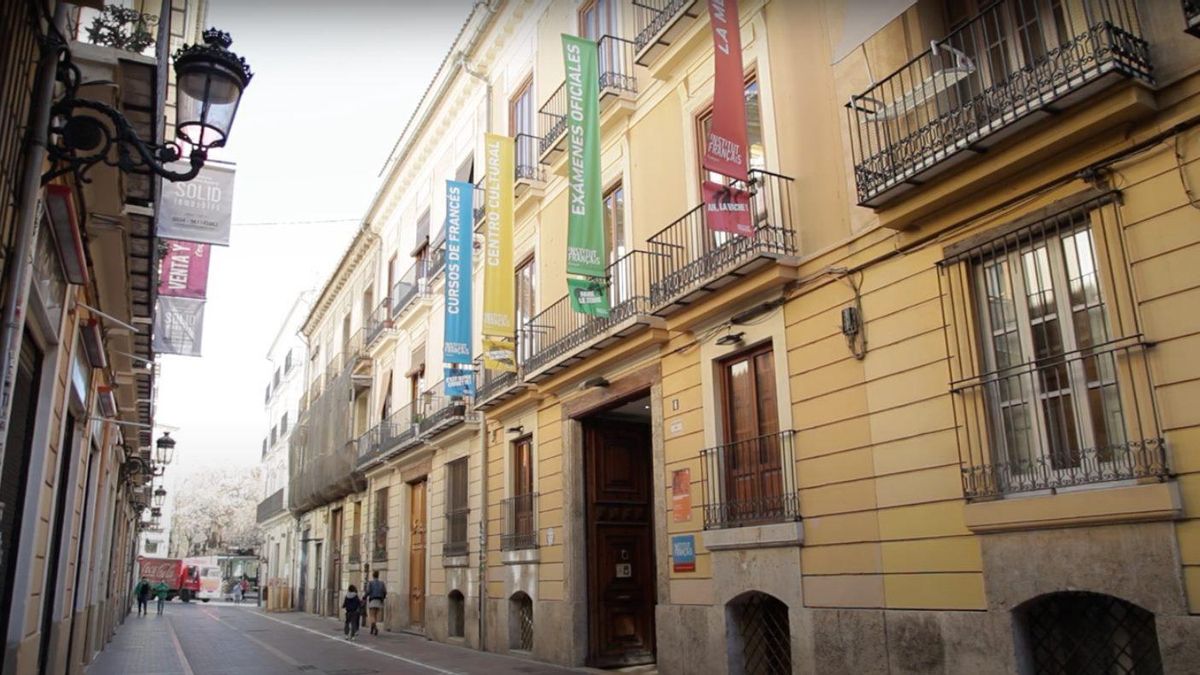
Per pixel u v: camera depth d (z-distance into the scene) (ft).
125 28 22.91
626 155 42.29
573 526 44.06
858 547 27.09
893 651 25.40
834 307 29.19
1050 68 23.04
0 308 15.61
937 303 25.50
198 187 32.99
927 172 24.59
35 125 16.52
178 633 76.33
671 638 35.37
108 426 45.42
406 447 69.26
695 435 35.58
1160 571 19.19
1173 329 19.75
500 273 50.21
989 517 22.75
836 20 30.27
